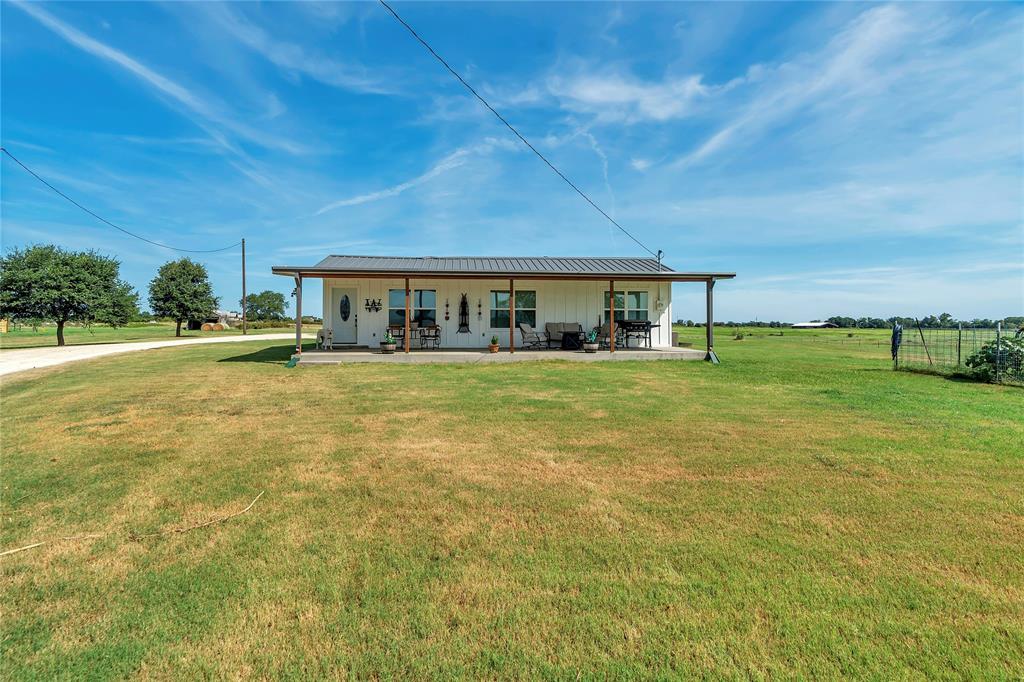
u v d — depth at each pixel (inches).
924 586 85.7
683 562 94.6
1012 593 83.6
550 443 184.7
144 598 83.0
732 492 132.6
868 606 79.8
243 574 90.7
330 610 79.3
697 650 69.2
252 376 387.9
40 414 240.5
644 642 71.1
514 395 294.4
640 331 593.6
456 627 74.8
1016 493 131.2
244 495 132.1
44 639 72.1
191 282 1257.4
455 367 448.5
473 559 96.0
